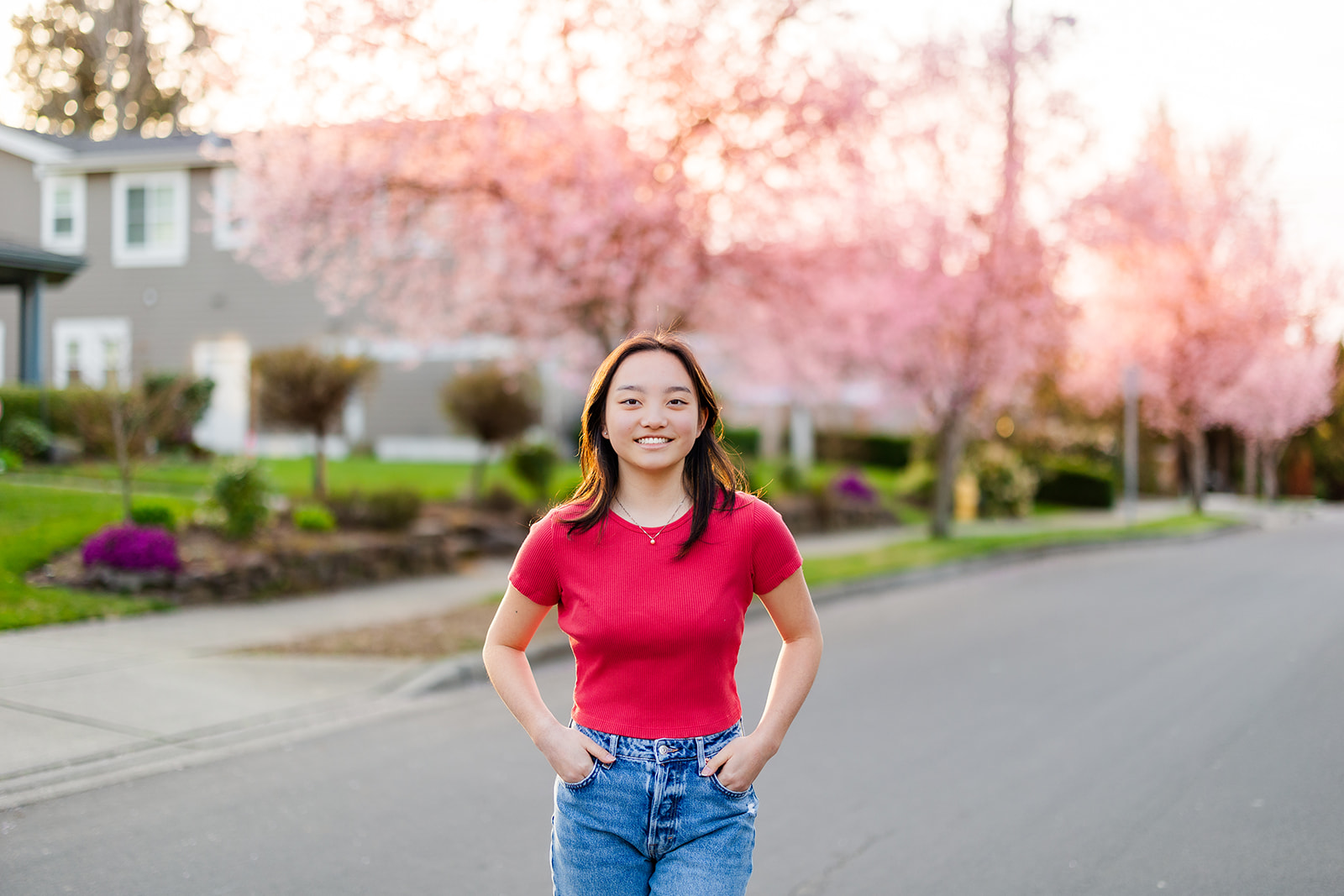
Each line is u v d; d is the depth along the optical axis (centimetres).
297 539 1220
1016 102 1705
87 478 1473
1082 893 411
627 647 221
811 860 443
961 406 1873
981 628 1066
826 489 2172
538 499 1689
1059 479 3122
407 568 1282
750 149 1166
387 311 1355
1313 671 840
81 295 2406
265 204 1161
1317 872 432
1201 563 1780
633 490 231
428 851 447
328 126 1151
